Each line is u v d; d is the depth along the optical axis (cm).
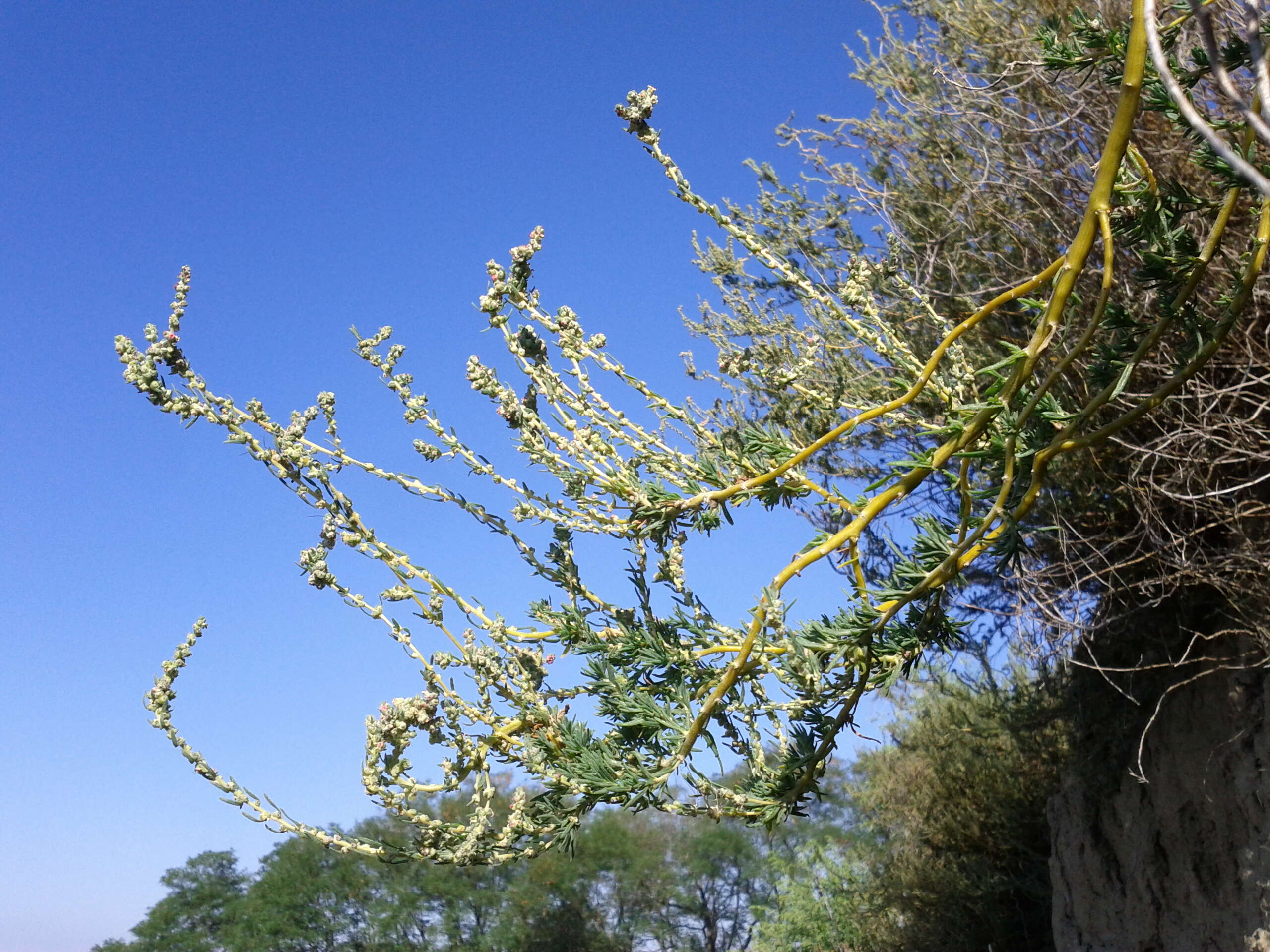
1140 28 200
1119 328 241
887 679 233
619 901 2675
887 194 548
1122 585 455
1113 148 206
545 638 238
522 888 2598
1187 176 440
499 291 237
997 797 1000
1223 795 522
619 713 223
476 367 234
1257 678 493
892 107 584
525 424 236
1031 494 232
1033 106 498
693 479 249
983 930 996
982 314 242
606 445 242
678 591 248
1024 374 220
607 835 2681
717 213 255
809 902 1614
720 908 2644
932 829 1090
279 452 212
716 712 227
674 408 252
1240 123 227
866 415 244
